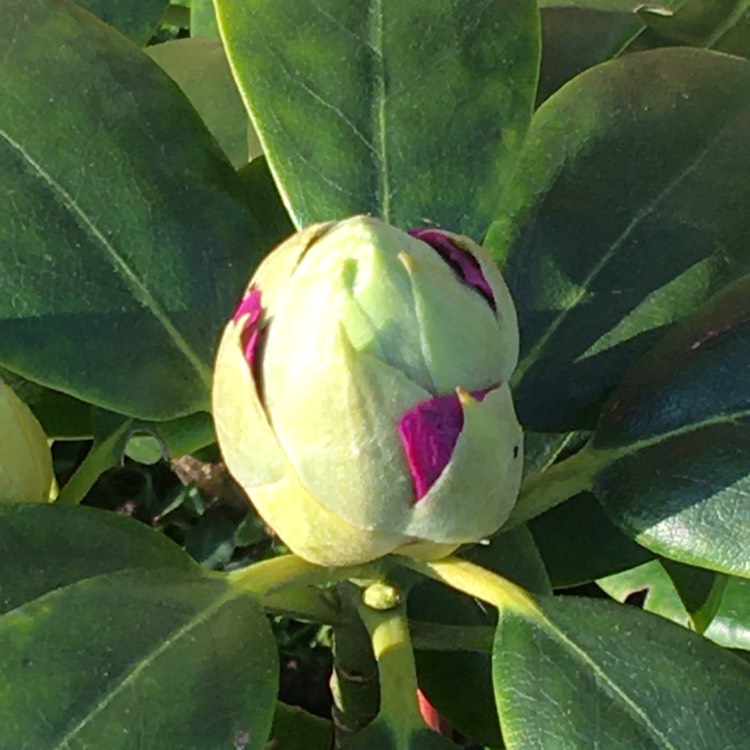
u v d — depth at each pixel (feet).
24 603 0.59
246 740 0.55
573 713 0.58
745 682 0.59
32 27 0.70
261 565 0.61
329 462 0.53
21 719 0.54
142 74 0.71
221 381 0.55
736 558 0.64
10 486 0.64
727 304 0.69
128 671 0.56
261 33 0.71
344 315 0.52
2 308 0.67
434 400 0.53
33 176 0.69
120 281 0.70
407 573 0.66
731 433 0.66
